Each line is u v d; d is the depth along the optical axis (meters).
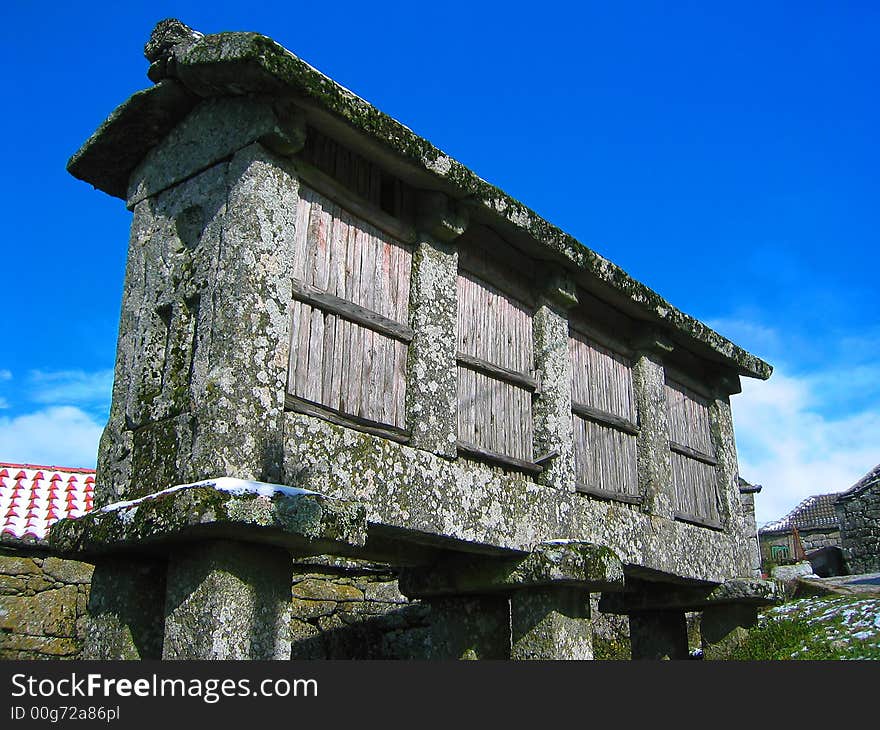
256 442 4.32
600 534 6.55
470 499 5.52
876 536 19.16
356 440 4.88
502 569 5.97
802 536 24.56
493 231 6.24
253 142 4.70
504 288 6.42
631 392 7.59
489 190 5.80
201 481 4.10
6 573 7.10
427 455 5.32
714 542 8.03
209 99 5.01
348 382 5.03
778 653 7.54
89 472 8.90
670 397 8.17
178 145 5.16
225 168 4.85
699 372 8.74
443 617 6.59
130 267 5.24
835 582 13.85
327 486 4.64
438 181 5.55
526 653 5.92
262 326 4.48
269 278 4.57
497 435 6.07
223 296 4.49
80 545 4.57
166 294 4.92
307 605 7.93
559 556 5.76
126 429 4.87
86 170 5.58
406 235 5.64
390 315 5.43
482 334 6.13
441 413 5.49
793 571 17.39
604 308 7.40
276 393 4.48
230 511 3.85
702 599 7.93
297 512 4.09
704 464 8.46
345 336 5.08
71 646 7.15
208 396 4.31
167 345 4.86
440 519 5.27
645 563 6.95
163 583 4.79
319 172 5.05
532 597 5.99
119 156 5.46
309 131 5.10
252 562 4.18
